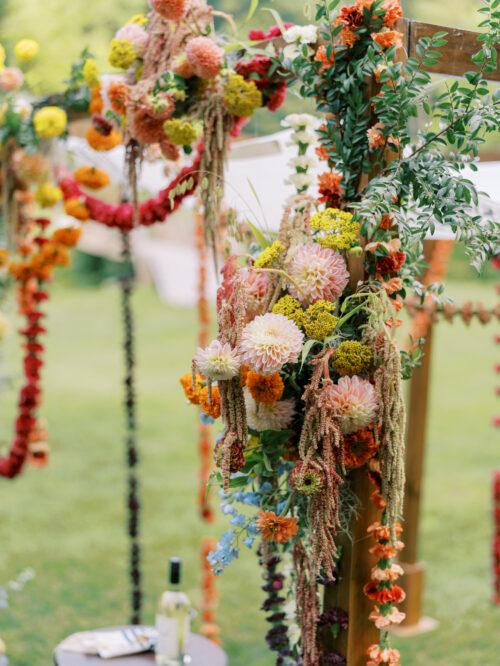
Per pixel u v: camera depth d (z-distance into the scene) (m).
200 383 1.83
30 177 3.17
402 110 1.76
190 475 7.17
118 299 14.96
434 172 1.75
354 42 1.88
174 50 2.22
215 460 1.76
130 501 3.68
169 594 2.26
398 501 1.74
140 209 2.70
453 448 8.05
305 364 1.85
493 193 2.37
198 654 2.32
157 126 2.29
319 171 2.54
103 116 2.70
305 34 1.97
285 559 2.17
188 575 5.00
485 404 9.50
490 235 1.73
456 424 8.80
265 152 2.81
